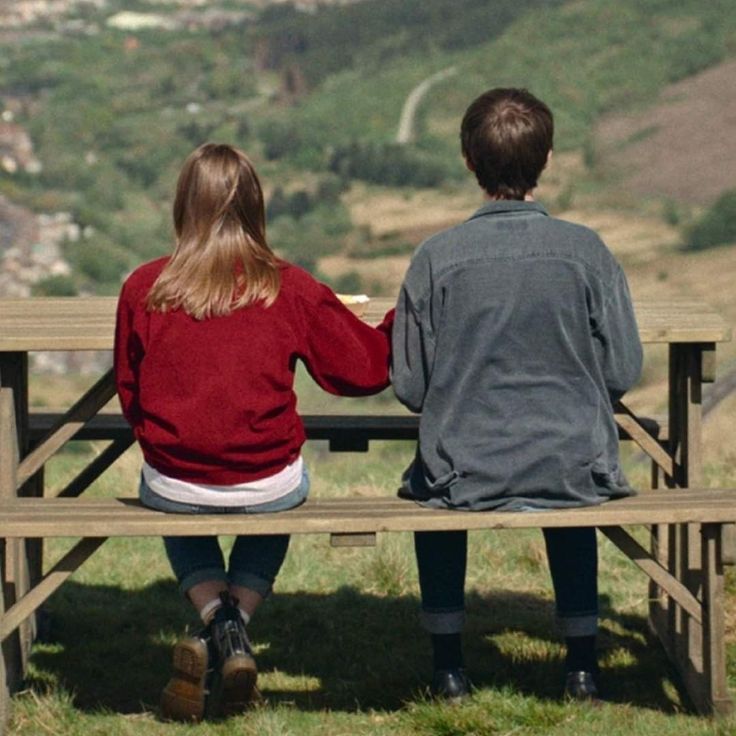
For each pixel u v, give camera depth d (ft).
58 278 517.14
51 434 16.20
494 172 14.97
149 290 14.65
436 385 14.78
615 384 14.99
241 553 15.20
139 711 16.02
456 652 15.92
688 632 16.70
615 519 14.40
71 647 18.39
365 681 16.96
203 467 14.46
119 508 14.92
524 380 14.62
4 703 15.05
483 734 14.97
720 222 550.36
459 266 14.66
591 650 15.98
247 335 14.47
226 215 14.61
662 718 15.44
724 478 28.32
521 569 22.13
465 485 14.60
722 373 147.02
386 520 14.26
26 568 17.04
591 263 14.73
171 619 19.81
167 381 14.47
